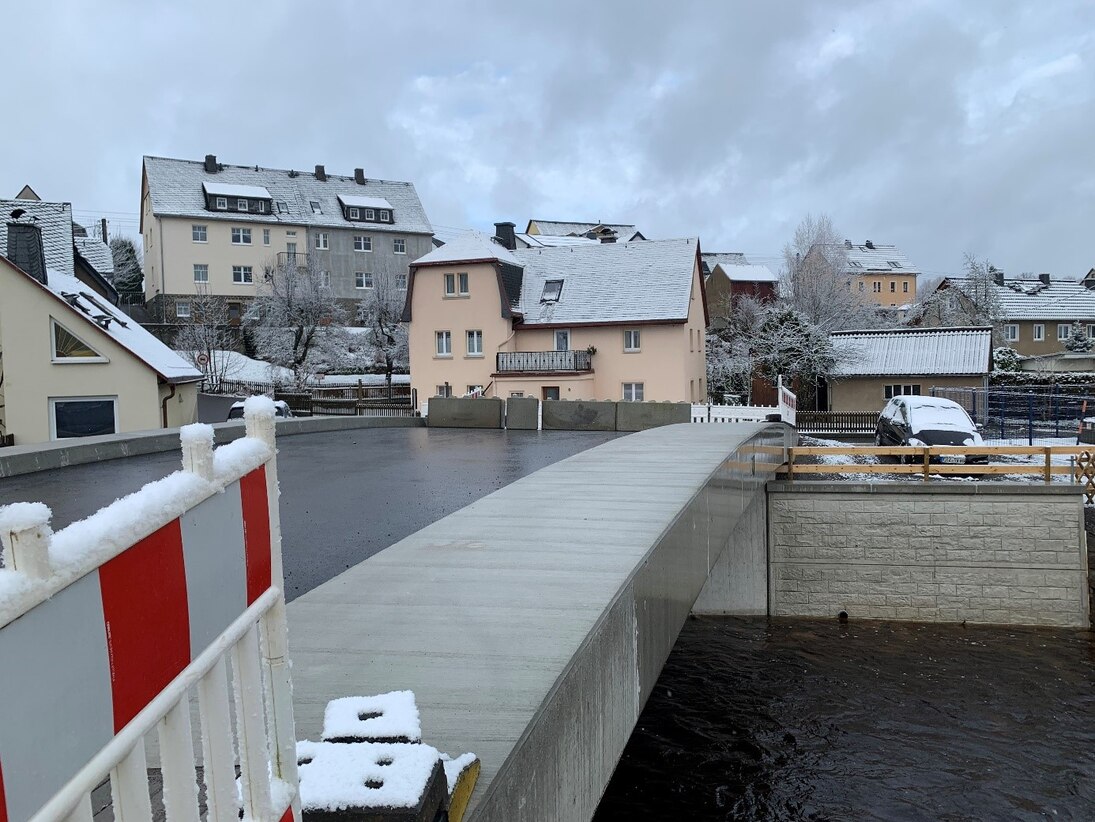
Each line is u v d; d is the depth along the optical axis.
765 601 19.83
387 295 66.56
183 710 1.59
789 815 11.59
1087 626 18.52
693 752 13.38
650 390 43.25
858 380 48.41
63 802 1.24
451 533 6.87
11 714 1.16
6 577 1.15
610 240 65.12
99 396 26.39
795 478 23.36
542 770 3.55
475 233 46.62
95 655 1.34
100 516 1.39
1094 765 12.66
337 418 22.75
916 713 14.55
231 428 15.58
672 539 7.10
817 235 72.88
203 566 1.70
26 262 29.28
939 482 19.38
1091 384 47.22
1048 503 18.66
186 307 68.56
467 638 4.42
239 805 1.83
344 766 2.47
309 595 5.22
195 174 71.56
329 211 74.25
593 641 4.50
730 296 68.69
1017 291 79.38
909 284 111.94
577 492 8.73
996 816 11.42
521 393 43.53
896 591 19.33
